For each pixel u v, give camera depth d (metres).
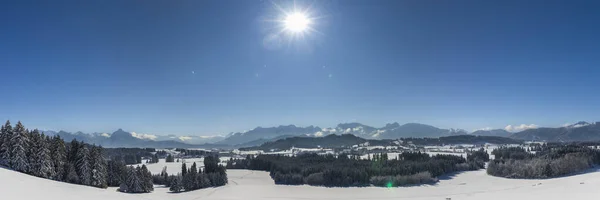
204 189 153.88
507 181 176.12
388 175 174.12
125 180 120.38
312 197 130.00
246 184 177.38
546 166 182.62
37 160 103.19
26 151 103.00
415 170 186.00
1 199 61.78
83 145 118.50
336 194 139.38
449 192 137.75
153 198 92.12
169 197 106.94
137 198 81.56
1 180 78.12
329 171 171.25
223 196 127.94
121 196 82.75
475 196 117.06
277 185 169.38
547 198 94.06
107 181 134.75
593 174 172.75
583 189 108.12
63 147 121.94
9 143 101.06
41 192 72.69
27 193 69.31
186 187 150.50
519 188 140.38
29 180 85.50
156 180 183.25
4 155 99.88
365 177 168.12
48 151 106.88
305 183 173.62
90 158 119.38
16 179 82.88
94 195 78.69
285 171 197.38
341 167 190.62
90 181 114.75
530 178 182.12
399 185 165.50
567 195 96.56
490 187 152.62
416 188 154.25
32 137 106.94
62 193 75.31
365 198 125.12
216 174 174.25
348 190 150.62
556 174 180.75
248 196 131.38
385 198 123.69
